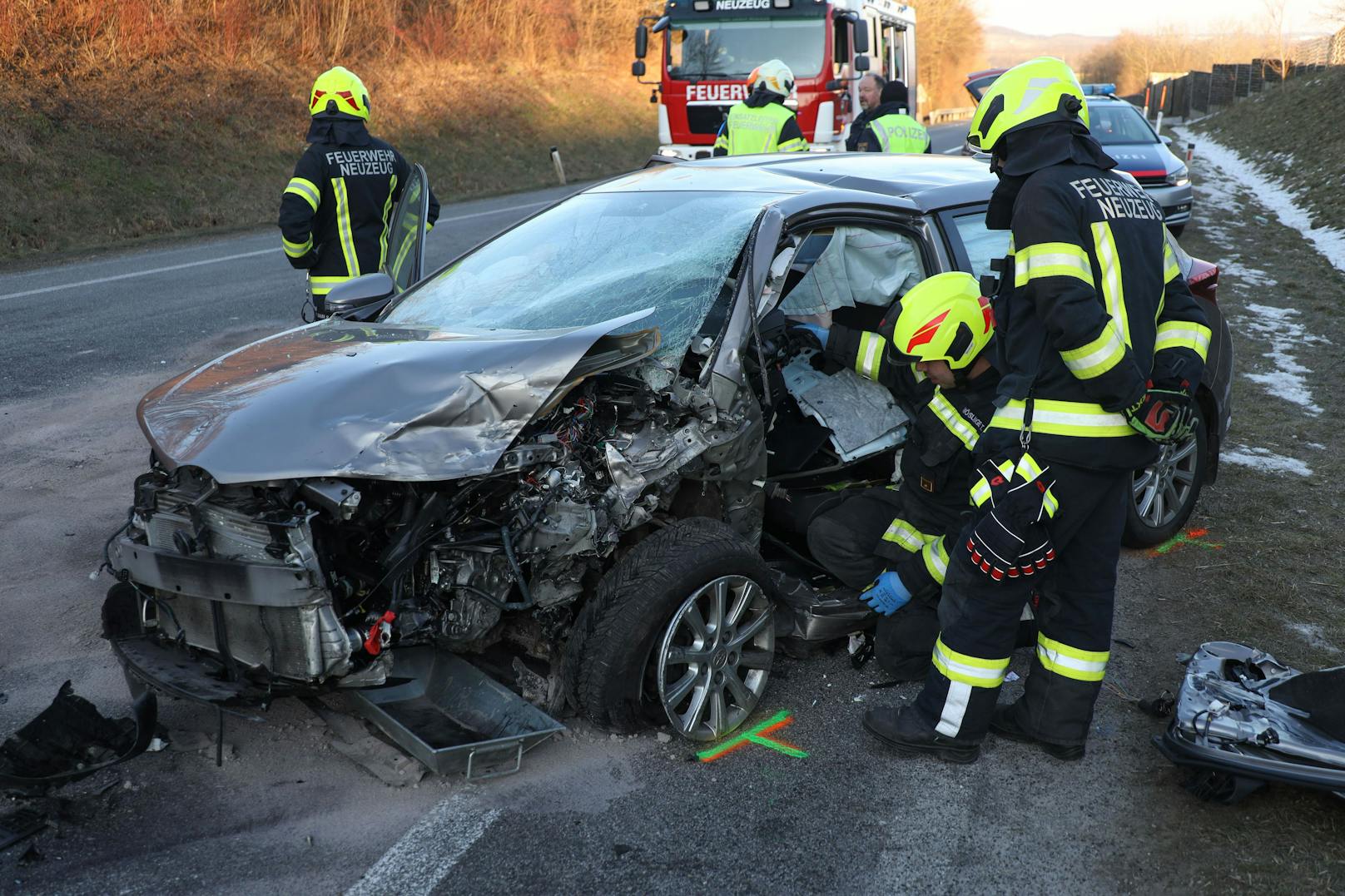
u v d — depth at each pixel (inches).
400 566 105.8
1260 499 195.2
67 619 145.9
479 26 999.0
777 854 101.2
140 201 547.5
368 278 158.6
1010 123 105.7
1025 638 137.9
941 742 115.8
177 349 288.7
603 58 1199.6
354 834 103.1
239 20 731.4
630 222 151.7
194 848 100.6
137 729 107.3
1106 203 103.2
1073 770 116.1
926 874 99.0
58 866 97.5
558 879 97.3
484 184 772.0
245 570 102.0
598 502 112.5
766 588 124.0
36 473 199.2
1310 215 561.3
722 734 121.0
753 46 491.2
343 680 105.0
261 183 625.3
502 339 123.2
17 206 492.1
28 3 599.8
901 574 126.2
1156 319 107.1
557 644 121.3
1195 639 145.2
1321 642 144.5
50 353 282.8
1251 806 108.8
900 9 659.4
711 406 119.6
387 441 105.0
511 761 109.7
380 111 769.6
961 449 120.8
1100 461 105.3
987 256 152.1
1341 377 278.4
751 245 131.6
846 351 132.6
